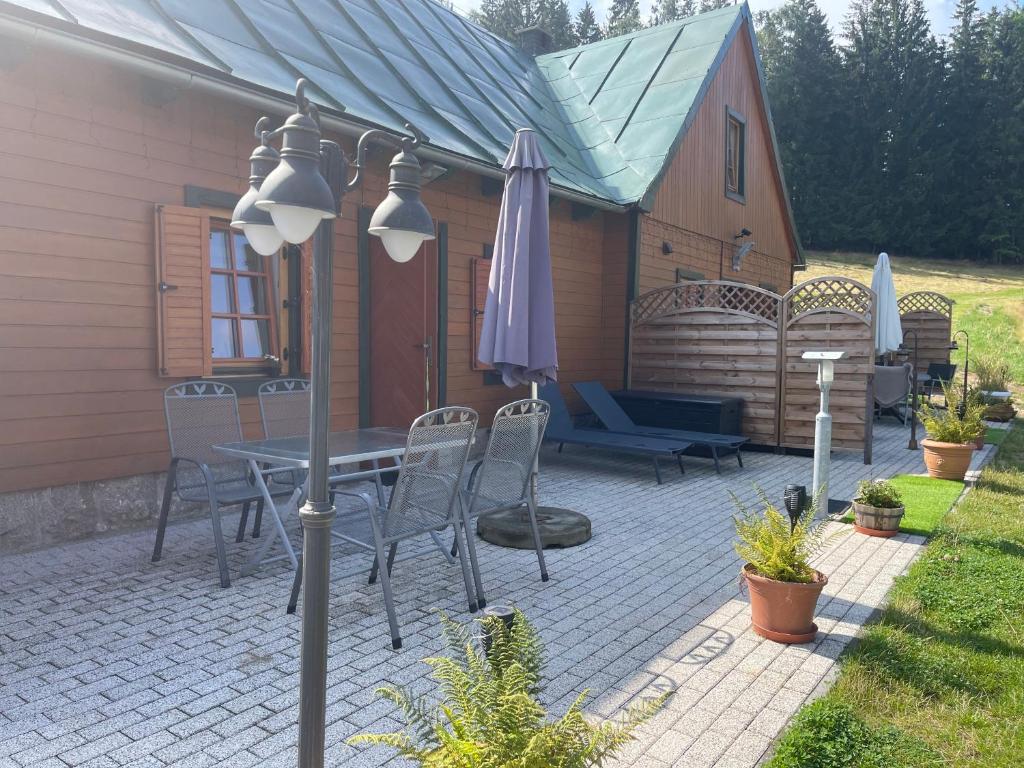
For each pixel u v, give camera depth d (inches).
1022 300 1084.5
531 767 72.6
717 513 257.8
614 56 551.5
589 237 423.2
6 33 166.2
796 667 136.3
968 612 161.2
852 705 120.8
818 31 1737.2
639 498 281.3
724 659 139.6
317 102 243.0
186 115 227.8
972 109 1669.5
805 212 1700.3
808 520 153.2
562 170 401.4
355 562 193.2
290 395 228.5
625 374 427.8
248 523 227.3
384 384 298.0
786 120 1702.8
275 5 314.5
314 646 81.3
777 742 110.3
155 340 221.8
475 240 345.7
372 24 378.0
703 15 544.7
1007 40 1702.8
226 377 242.7
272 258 258.5
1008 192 1612.9
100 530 211.6
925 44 1715.1
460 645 94.5
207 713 116.4
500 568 192.7
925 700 124.7
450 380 335.0
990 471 328.5
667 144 447.2
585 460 366.3
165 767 101.6
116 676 128.2
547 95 528.4
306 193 75.5
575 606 166.9
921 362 643.5
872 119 1684.3
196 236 225.1
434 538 193.3
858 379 361.4
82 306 204.1
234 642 142.6
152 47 189.9
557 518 227.6
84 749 105.8
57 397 200.1
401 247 98.9
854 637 149.9
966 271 1523.1
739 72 552.7
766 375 384.2
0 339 188.1
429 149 278.2
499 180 339.6
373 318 294.8
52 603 161.3
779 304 380.5
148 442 221.9
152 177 219.6
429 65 385.4
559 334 403.9
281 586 173.3
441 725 78.7
